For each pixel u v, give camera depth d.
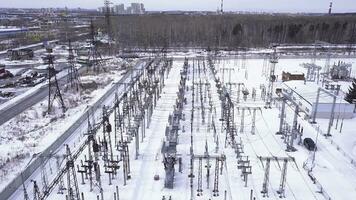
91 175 29.84
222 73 72.62
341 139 39.44
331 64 84.06
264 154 35.59
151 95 48.19
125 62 82.94
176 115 42.94
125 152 31.59
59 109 49.31
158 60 82.00
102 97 53.69
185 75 63.62
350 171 32.56
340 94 54.25
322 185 30.00
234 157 35.06
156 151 36.50
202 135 40.56
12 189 28.55
